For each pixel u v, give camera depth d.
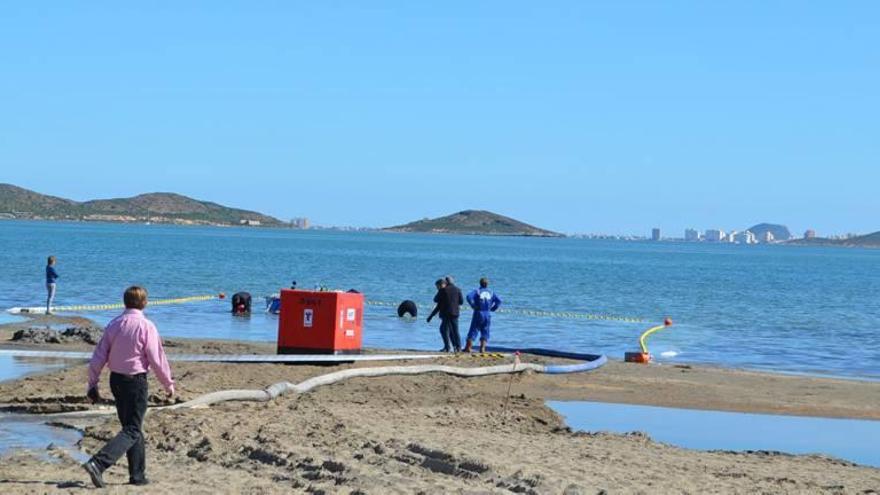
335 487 10.59
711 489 11.57
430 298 53.62
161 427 13.98
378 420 15.45
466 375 22.05
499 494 10.52
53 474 11.13
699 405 20.25
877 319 49.00
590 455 13.48
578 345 32.69
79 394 16.66
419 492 10.46
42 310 36.66
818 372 27.58
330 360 22.30
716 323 43.97
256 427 14.11
